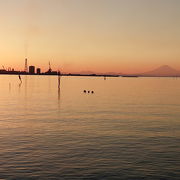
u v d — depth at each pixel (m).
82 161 19.97
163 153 22.03
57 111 49.25
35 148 23.30
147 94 97.75
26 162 19.69
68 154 21.61
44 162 19.70
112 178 16.95
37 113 46.31
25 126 33.69
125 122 37.22
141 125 34.84
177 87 159.38
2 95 87.69
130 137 27.62
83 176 17.20
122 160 20.23
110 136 28.05
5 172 17.81
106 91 113.75
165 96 88.38
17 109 52.00
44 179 16.70
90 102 66.94
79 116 42.84
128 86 166.50
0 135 28.31
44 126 33.75
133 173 17.77
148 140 26.36
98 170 18.22
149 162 19.86
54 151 22.42
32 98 77.56
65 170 18.17
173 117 42.22
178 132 30.34
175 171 18.17
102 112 48.00
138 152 22.27
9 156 21.05
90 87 145.50
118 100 73.06
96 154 21.66
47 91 109.06
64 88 132.88
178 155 21.55
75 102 66.75
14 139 26.53
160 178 17.03
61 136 27.97
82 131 30.66
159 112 48.44
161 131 30.92
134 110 51.25
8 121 37.53
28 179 16.70
